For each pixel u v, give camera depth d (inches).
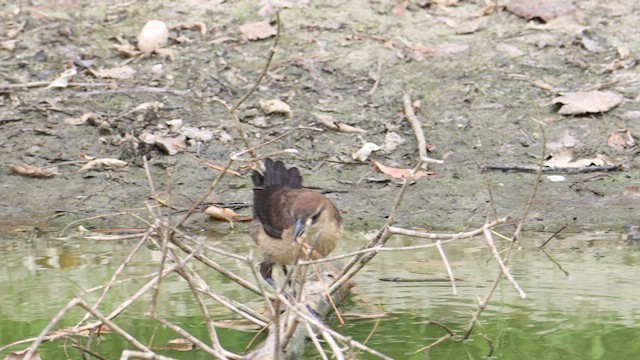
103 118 506.3
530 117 508.1
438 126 505.0
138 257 392.5
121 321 329.4
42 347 312.3
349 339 241.8
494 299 341.4
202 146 490.9
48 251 401.7
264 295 259.1
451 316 328.8
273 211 332.8
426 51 558.6
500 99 522.3
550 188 455.8
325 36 570.6
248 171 471.5
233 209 445.7
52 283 362.0
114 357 301.6
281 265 350.3
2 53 554.9
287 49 561.3
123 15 586.9
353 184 464.1
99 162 478.0
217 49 560.1
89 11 589.0
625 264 374.0
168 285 363.3
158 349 308.3
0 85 530.0
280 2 593.6
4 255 396.8
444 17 584.7
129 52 555.5
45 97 524.1
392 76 541.6
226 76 541.3
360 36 570.6
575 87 527.8
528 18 580.1
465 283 357.4
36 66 547.2
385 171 472.1
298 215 325.1
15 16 583.8
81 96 525.0
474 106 518.3
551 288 349.7
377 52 558.6
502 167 472.7
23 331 319.6
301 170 474.3
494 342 306.5
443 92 529.0
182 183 466.0
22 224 434.3
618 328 313.3
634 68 539.8
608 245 398.6
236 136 498.0
